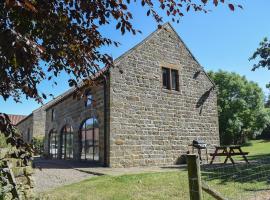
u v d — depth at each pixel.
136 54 15.54
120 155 14.04
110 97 14.15
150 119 15.45
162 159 15.48
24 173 5.57
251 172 10.65
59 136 21.09
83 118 16.97
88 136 16.44
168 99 16.48
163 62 16.73
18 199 4.38
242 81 42.75
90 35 3.96
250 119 41.19
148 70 15.91
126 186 8.55
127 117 14.58
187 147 16.78
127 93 14.79
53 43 3.70
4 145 4.52
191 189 3.58
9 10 2.92
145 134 15.09
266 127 45.66
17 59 2.40
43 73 3.99
